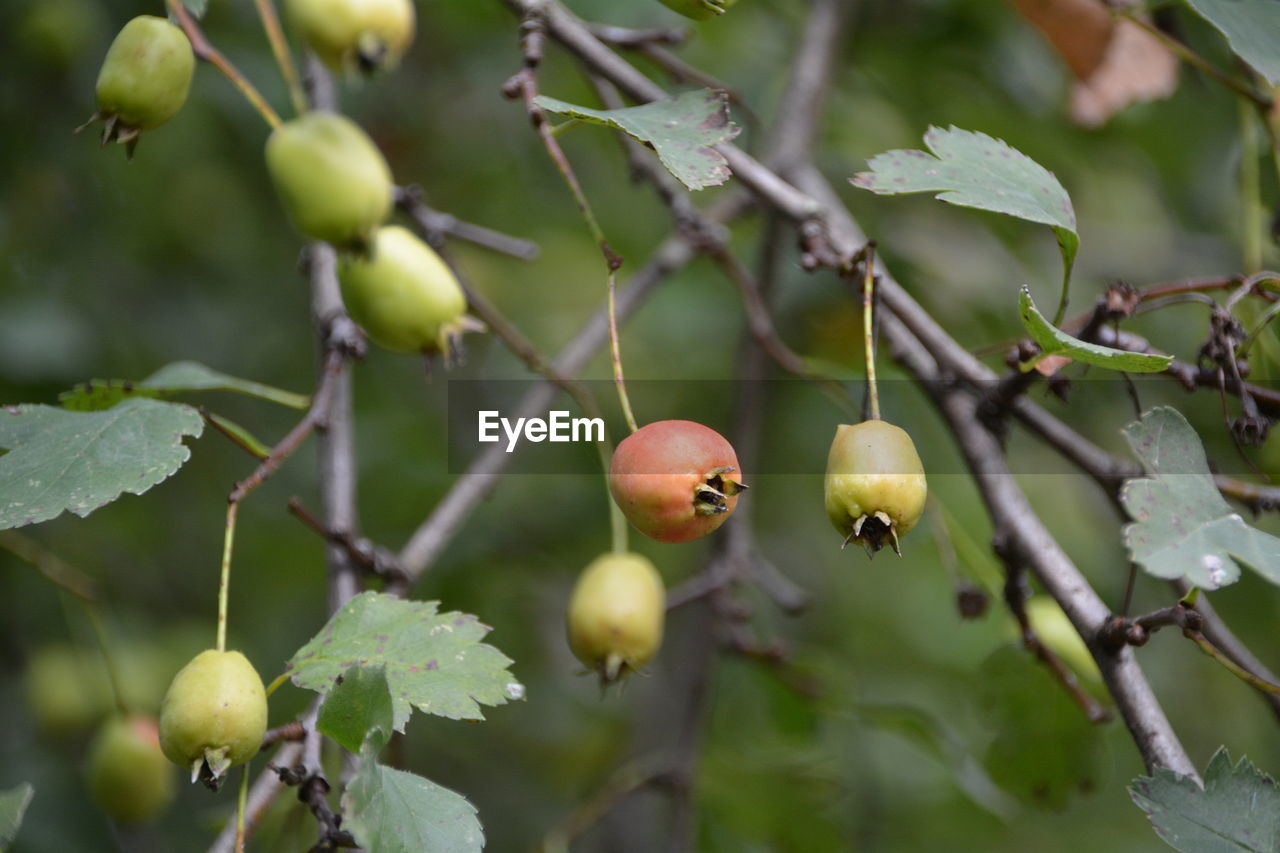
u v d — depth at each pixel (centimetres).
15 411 214
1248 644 418
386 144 508
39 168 446
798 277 456
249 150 476
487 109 514
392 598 203
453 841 174
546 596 530
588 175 516
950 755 378
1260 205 310
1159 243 466
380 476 476
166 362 481
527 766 522
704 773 384
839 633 510
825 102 373
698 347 512
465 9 464
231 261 509
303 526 493
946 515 334
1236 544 164
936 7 430
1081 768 288
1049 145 446
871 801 465
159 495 484
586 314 518
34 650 451
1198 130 434
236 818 190
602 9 438
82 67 440
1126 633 191
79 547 468
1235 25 218
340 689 178
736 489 188
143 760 323
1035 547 221
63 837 416
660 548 501
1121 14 280
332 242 192
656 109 203
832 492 184
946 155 208
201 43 207
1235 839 173
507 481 489
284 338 507
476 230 303
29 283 460
